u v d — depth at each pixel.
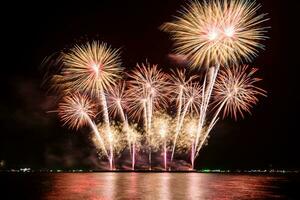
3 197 38.50
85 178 61.94
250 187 48.84
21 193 41.88
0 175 71.00
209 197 38.19
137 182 54.16
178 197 37.91
